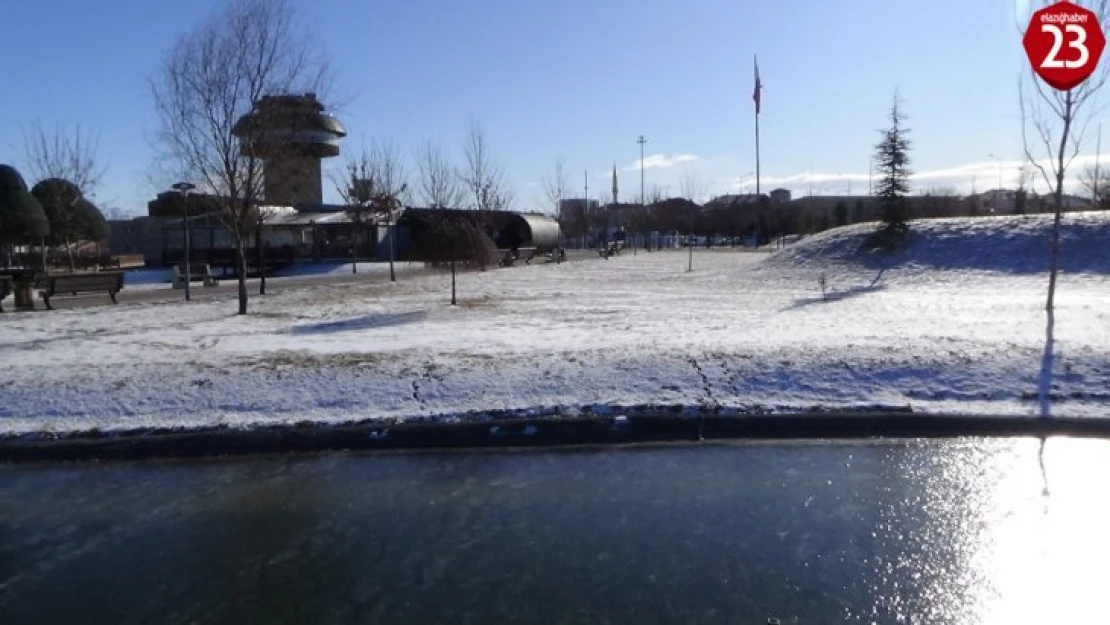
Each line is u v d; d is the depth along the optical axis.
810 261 30.42
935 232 29.28
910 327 12.55
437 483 7.42
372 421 8.86
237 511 6.82
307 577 5.51
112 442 8.51
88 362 10.95
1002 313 14.10
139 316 16.92
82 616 5.03
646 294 21.33
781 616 4.80
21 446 8.45
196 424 8.84
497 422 8.78
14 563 5.84
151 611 5.08
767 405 9.09
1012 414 8.66
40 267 32.38
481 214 35.06
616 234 84.88
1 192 31.86
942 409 8.87
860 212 68.00
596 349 11.03
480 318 15.66
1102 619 4.75
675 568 5.49
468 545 5.97
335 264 39.19
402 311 17.28
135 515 6.77
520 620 4.81
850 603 4.95
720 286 24.50
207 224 40.16
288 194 21.47
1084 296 17.80
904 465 7.62
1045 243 25.83
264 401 9.42
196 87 16.30
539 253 46.81
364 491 7.24
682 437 8.62
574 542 5.98
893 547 5.77
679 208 85.06
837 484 7.14
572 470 7.71
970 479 7.19
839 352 10.36
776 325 13.41
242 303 17.12
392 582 5.39
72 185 31.80
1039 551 5.66
